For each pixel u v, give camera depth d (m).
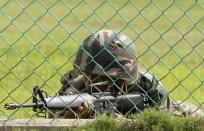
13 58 28.14
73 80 15.74
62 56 29.16
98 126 14.60
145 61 29.73
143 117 14.70
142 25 40.84
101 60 15.37
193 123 14.70
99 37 15.52
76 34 36.16
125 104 15.06
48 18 41.03
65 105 14.59
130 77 15.41
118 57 15.41
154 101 15.56
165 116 14.74
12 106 14.21
